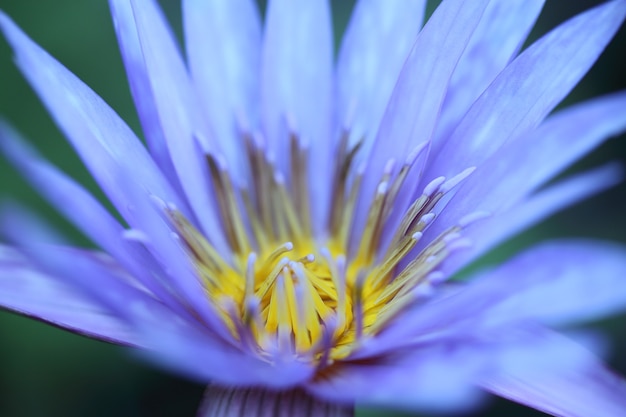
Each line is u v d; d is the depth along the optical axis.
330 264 0.25
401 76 0.25
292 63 0.27
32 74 0.23
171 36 0.26
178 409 0.32
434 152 0.25
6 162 0.32
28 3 0.33
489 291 0.21
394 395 0.21
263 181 0.27
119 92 0.33
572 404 0.23
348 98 0.27
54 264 0.21
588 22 0.24
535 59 0.24
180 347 0.21
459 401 0.20
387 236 0.26
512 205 0.24
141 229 0.23
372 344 0.23
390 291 0.25
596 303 0.21
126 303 0.21
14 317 0.31
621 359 0.33
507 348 0.21
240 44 0.27
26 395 0.31
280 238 0.27
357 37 0.27
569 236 0.34
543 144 0.23
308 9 0.27
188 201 0.26
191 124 0.26
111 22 0.33
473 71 0.25
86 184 0.32
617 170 0.21
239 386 0.23
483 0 0.24
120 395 0.32
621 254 0.21
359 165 0.27
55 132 0.32
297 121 0.27
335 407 0.22
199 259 0.26
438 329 0.23
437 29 0.25
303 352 0.24
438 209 0.25
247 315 0.23
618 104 0.23
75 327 0.23
